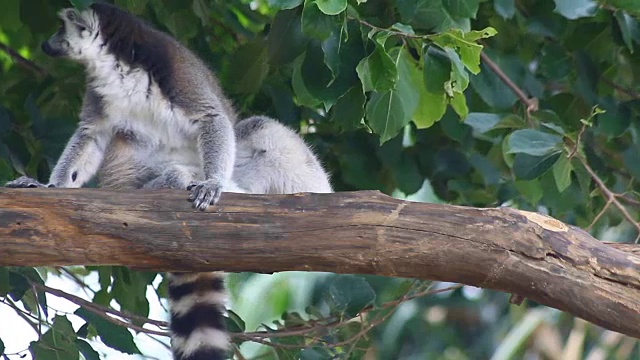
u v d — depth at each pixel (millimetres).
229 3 12805
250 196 8016
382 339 18391
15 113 11664
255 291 16047
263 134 10953
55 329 9219
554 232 7754
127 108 10305
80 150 10188
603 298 7602
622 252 7770
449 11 9703
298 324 10695
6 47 11977
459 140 11453
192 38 11945
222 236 7844
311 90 9078
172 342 9914
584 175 10812
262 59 11094
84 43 10133
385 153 11805
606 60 11953
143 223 7852
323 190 11219
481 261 7719
